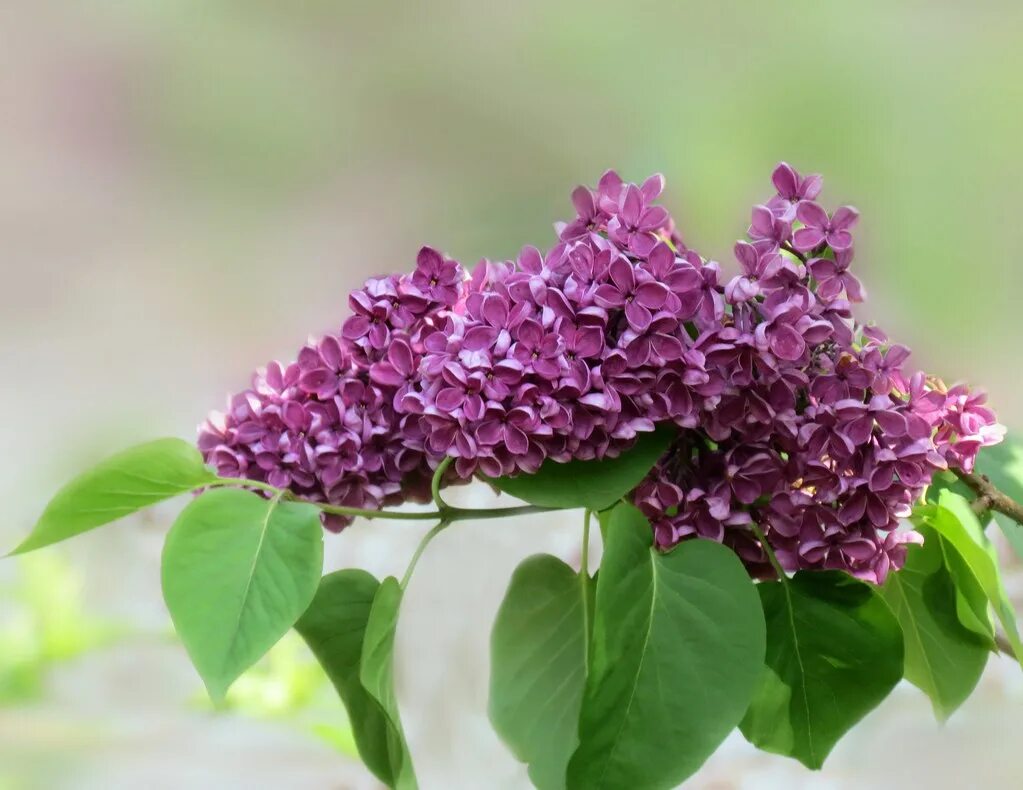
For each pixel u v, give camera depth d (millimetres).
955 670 1680
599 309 1604
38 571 2004
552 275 1619
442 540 2090
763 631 1605
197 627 1589
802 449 1624
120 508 1627
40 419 2197
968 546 1646
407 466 1644
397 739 1617
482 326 1604
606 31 2250
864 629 1634
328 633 1655
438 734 2031
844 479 1622
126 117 2242
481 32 2252
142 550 2059
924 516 1656
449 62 2252
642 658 1604
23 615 1999
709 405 1609
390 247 2246
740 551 1641
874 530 1629
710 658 1604
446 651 2057
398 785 1623
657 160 2238
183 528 1603
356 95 2250
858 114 2250
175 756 2041
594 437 1611
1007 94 2246
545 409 1596
